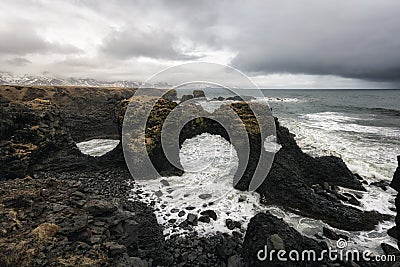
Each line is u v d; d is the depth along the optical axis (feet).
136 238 26.84
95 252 21.27
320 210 36.06
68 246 21.09
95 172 48.83
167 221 33.65
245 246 27.81
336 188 42.42
